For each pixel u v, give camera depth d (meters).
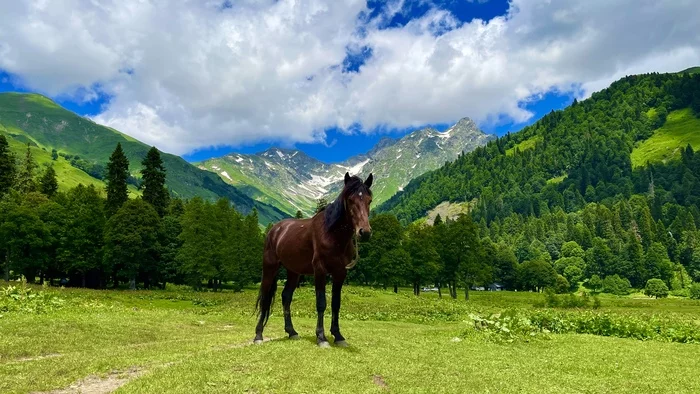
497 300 74.50
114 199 76.88
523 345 14.66
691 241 165.12
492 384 7.82
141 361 8.88
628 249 154.38
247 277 79.44
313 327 20.28
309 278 78.25
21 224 62.38
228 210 83.94
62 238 65.75
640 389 8.23
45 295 21.38
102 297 42.09
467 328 17.61
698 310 58.03
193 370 7.38
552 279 134.75
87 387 7.20
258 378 6.93
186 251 70.25
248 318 26.25
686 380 9.18
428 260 77.62
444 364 9.33
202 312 32.19
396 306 41.53
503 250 143.00
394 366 8.54
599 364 10.80
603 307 59.50
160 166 82.19
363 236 8.93
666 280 146.38
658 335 20.39
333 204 9.88
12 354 10.66
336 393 6.49
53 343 12.11
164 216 80.56
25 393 6.76
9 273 67.06
